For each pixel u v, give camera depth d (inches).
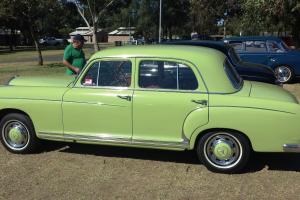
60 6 1125.7
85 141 260.2
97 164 259.9
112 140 253.8
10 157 273.6
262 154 277.3
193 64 242.4
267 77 393.4
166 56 246.2
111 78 255.1
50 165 258.8
